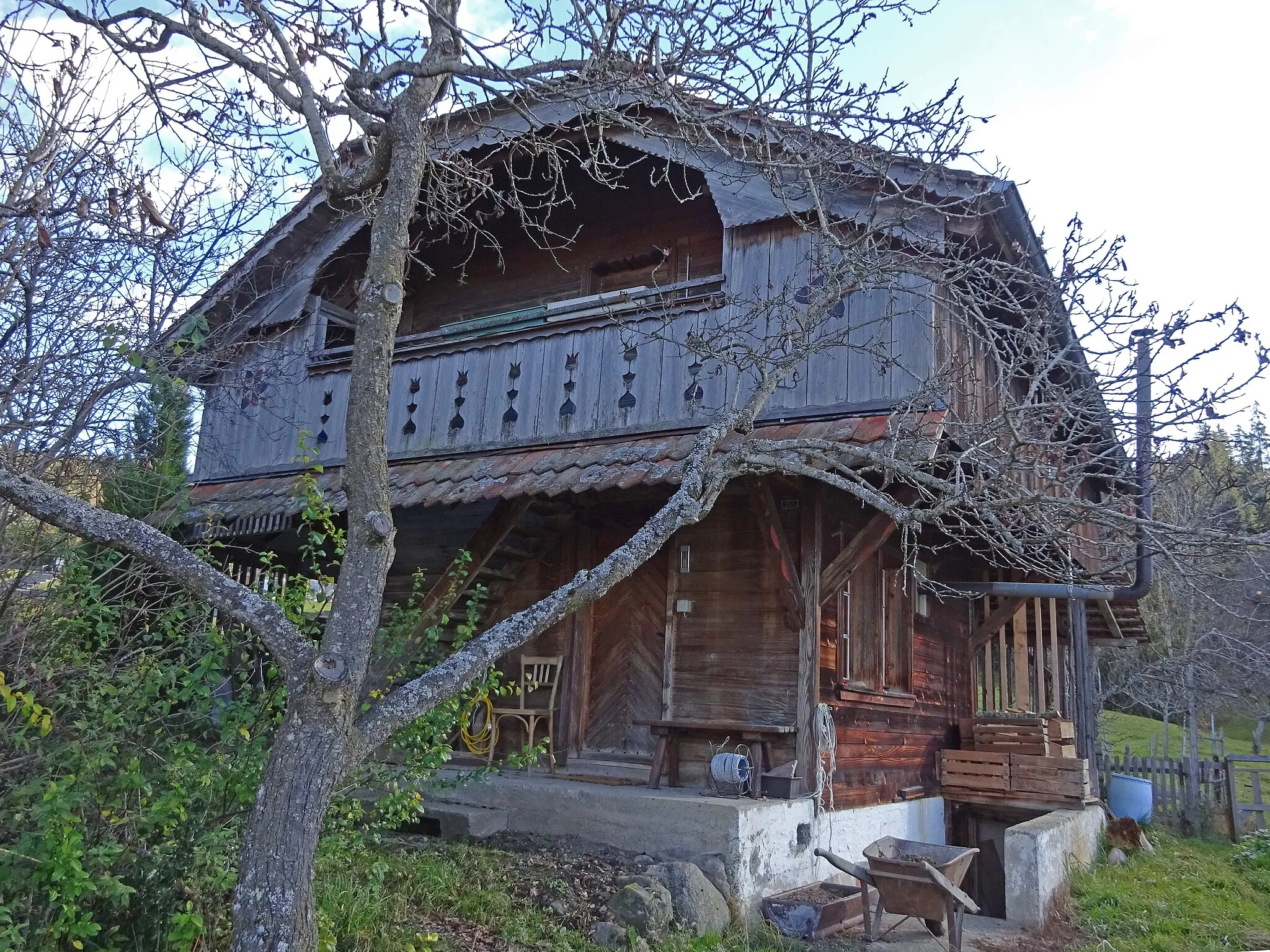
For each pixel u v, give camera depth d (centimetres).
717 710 928
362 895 591
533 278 1267
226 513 982
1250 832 1434
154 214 550
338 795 586
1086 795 1146
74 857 406
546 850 775
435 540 1158
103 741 477
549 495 892
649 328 932
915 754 1105
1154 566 894
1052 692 1344
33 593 529
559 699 1029
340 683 358
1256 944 791
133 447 680
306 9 538
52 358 573
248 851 340
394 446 1068
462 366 1046
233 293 852
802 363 845
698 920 659
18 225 564
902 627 1096
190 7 512
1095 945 782
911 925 786
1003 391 591
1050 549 735
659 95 571
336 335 1273
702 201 1166
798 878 809
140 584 564
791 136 652
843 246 624
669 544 1000
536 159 1106
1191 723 2070
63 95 589
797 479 859
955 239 822
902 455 672
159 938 465
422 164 484
